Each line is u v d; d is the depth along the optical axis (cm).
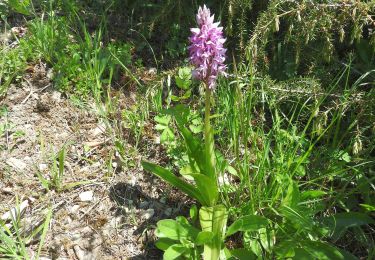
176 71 45
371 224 40
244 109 39
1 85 49
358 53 46
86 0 57
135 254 39
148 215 41
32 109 48
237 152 38
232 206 39
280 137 40
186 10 52
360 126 42
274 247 36
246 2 44
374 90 40
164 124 44
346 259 36
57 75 50
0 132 45
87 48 50
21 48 51
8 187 42
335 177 41
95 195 42
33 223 40
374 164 41
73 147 46
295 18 43
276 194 37
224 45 51
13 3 54
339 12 43
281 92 42
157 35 55
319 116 39
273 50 47
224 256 35
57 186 42
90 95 49
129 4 57
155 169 38
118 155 45
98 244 39
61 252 38
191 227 36
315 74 44
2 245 37
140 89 49
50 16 52
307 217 35
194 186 38
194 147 38
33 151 45
